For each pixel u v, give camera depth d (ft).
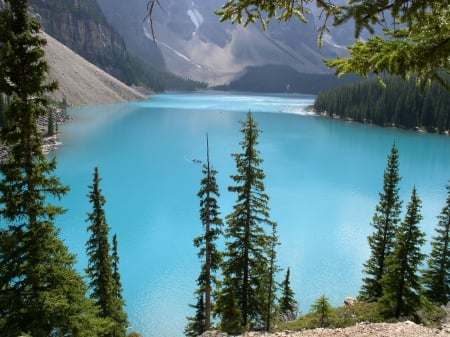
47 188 53.98
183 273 137.69
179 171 274.77
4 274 52.08
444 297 107.34
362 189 244.83
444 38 19.80
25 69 49.49
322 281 135.23
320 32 22.40
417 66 20.48
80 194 216.33
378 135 473.26
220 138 409.49
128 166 284.00
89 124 474.08
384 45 21.11
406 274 88.53
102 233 83.35
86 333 55.16
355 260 150.51
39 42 49.37
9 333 49.73
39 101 51.65
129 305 118.42
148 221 183.62
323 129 506.89
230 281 90.07
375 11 20.48
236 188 87.51
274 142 403.34
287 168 295.89
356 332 54.49
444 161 339.16
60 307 51.98
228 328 83.20
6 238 50.83
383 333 53.06
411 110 532.32
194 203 209.56
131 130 443.32
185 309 116.98
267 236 89.04
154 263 144.05
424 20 20.30
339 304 122.11
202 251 87.76
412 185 260.62
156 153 329.93
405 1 19.57
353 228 180.96
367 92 615.16
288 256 152.66
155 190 230.48
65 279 54.75
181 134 428.97
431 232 179.63
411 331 53.72
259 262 89.25
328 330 56.44
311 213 199.93
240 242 88.74
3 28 46.78
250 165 86.43
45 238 53.67
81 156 307.37
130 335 98.63
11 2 48.01
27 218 56.75
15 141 50.93
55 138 356.59
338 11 21.65
